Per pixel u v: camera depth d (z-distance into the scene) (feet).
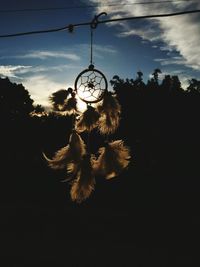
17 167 56.44
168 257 26.48
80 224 34.42
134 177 50.55
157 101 61.77
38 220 35.76
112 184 46.73
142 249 27.96
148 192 46.65
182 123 60.34
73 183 8.61
